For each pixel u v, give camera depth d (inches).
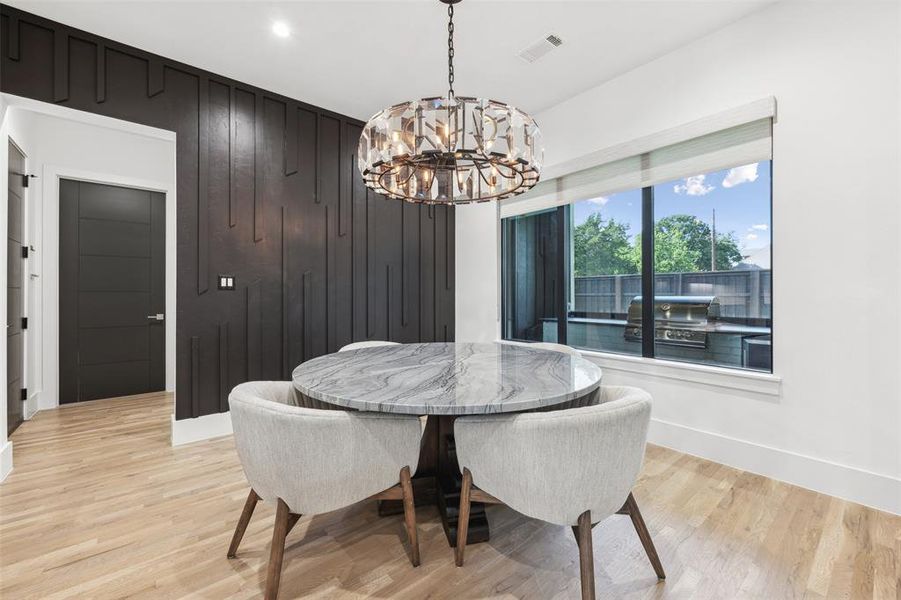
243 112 121.6
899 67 73.4
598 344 129.6
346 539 67.5
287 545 65.9
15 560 61.9
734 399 95.2
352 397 54.7
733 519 72.4
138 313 165.3
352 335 144.2
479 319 164.1
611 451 48.4
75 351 152.1
